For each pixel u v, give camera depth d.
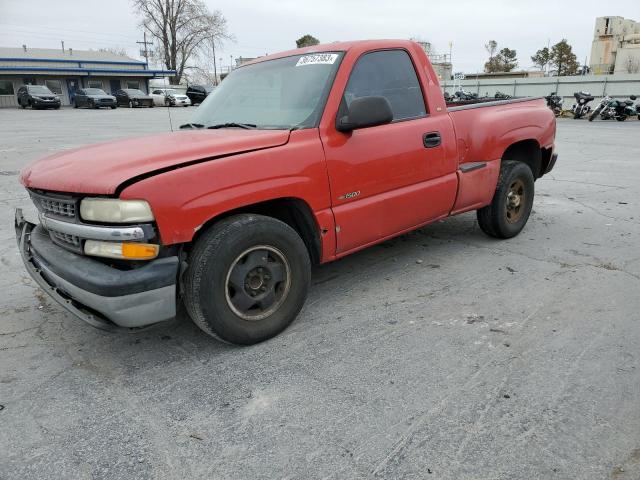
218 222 3.00
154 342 3.34
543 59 69.94
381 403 2.62
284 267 3.27
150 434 2.45
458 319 3.53
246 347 3.23
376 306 3.79
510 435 2.35
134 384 2.87
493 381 2.78
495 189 4.91
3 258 4.98
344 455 2.27
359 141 3.58
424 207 4.14
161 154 2.90
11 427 2.52
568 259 4.68
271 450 2.31
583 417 2.46
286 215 3.49
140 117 26.45
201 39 66.31
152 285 2.72
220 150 2.99
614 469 2.13
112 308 2.68
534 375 2.82
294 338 3.33
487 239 5.38
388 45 3.98
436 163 4.16
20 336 3.46
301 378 2.87
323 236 3.45
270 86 3.90
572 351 3.06
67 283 2.83
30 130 18.58
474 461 2.20
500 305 3.73
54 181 2.90
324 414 2.55
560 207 6.71
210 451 2.32
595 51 67.00
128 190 2.62
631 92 28.62
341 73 3.58
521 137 5.00
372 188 3.69
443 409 2.55
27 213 3.59
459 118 4.45
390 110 3.36
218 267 2.91
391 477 2.13
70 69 47.09
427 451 2.27
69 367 3.07
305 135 3.32
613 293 3.88
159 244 2.75
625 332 3.27
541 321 3.46
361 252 5.05
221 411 2.60
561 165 10.16
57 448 2.37
